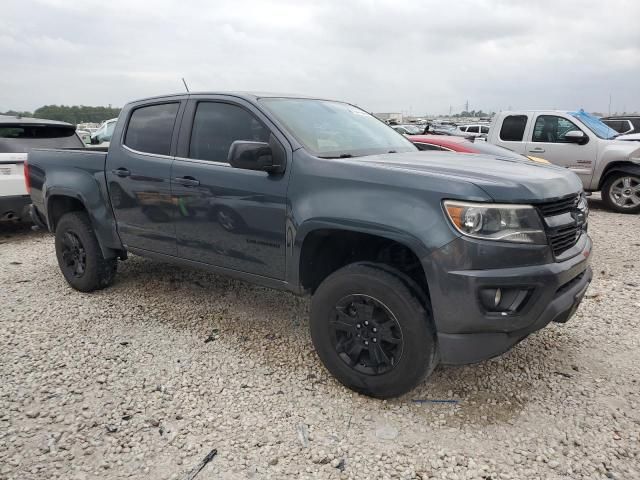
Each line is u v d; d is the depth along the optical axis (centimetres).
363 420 292
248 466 256
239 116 374
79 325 427
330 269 350
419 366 286
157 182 407
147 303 475
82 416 298
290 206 326
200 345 389
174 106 418
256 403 310
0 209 712
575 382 328
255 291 505
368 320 301
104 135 1538
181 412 301
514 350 372
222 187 362
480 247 262
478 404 306
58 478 249
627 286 506
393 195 285
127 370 351
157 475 250
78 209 518
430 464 256
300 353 374
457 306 269
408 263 321
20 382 336
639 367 346
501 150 769
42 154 523
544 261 272
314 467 255
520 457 260
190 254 400
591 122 991
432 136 827
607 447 265
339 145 361
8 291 517
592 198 1129
